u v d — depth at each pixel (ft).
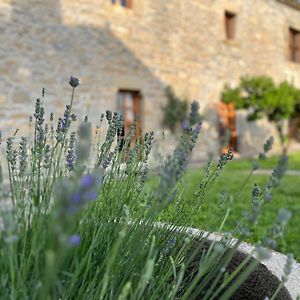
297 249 8.64
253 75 37.60
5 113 20.98
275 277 4.14
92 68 25.11
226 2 35.22
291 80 41.52
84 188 1.45
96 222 3.83
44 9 22.82
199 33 32.73
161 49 29.63
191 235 4.35
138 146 4.65
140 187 4.35
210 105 33.42
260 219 10.94
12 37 21.45
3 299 2.75
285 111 33.04
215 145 33.17
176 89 30.58
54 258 1.65
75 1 24.30
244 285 4.51
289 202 14.35
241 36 36.78
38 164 3.78
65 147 4.20
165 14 29.96
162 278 3.68
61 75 23.53
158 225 4.39
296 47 44.19
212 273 3.40
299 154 37.47
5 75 21.09
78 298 3.13
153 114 28.78
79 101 24.29
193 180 11.48
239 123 36.17
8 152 3.87
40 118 3.99
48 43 22.98
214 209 10.21
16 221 3.11
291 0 41.83
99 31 25.57
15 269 2.80
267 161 29.43
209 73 33.53
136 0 27.91
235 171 23.29
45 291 1.74
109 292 3.34
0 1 21.04
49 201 3.34
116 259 3.43
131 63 27.53
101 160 3.91
